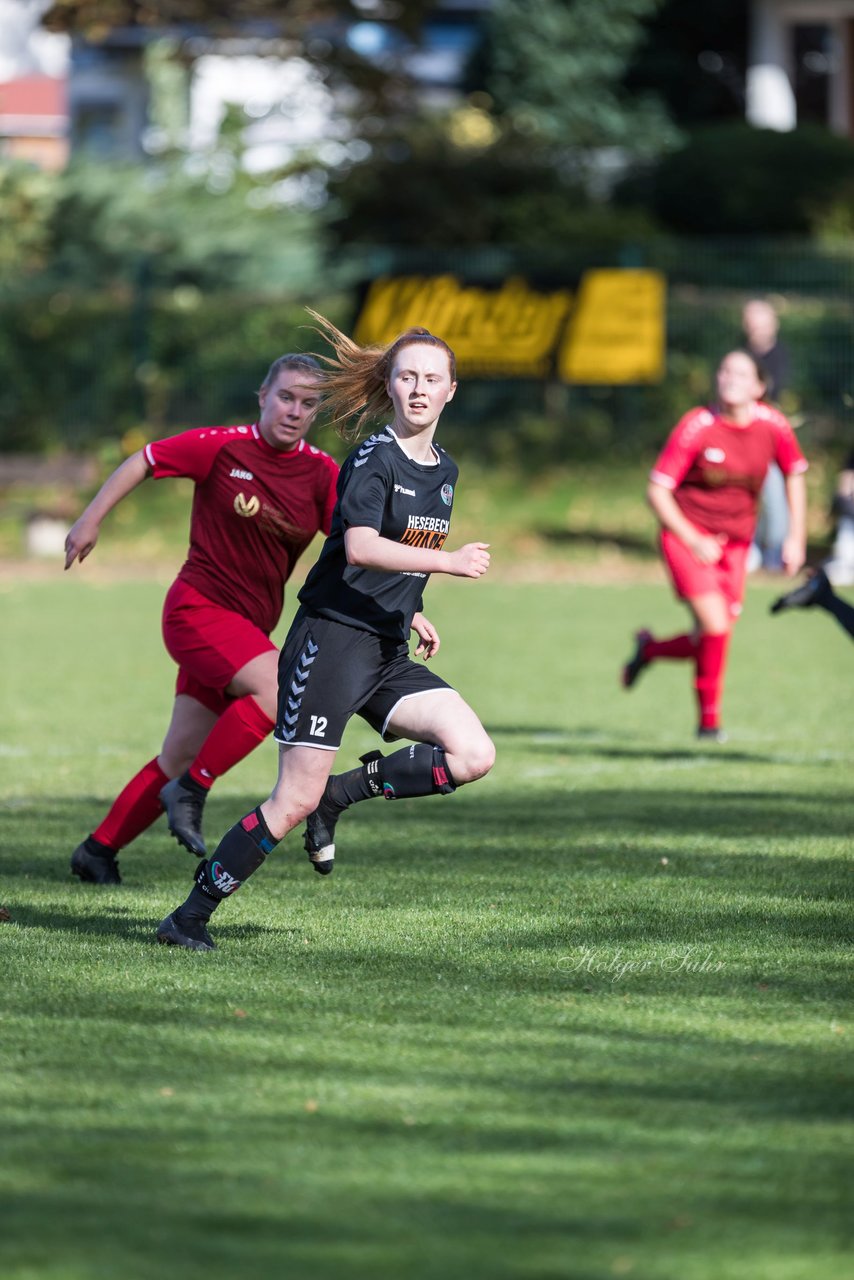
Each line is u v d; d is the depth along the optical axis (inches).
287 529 880.9
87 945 759.1
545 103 4530.0
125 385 3398.1
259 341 3319.4
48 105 7298.2
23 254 3932.1
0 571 2888.8
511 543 2967.5
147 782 905.5
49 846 1029.2
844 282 3189.0
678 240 3919.8
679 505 1429.6
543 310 3097.9
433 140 3996.1
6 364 3440.0
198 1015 642.8
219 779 1331.2
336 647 716.7
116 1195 465.7
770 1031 624.7
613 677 1854.1
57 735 1477.6
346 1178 478.3
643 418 3186.5
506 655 1999.3
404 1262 423.8
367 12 4311.0
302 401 872.3
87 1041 607.5
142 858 1003.3
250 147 4790.8
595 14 4581.7
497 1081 564.1
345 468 703.7
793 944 766.5
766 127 3973.9
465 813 1139.9
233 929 794.8
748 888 892.0
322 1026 629.0
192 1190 469.1
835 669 1897.1
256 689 865.5
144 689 1740.9
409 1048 601.9
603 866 954.1
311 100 4810.5
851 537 2544.3
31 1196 465.1
